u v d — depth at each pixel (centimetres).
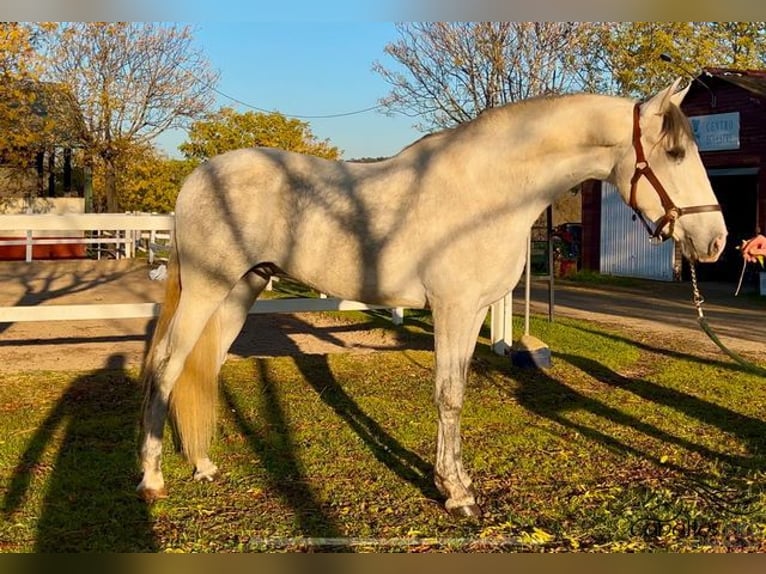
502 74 1947
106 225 693
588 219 2016
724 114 1645
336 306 775
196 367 403
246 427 518
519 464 448
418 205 371
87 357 761
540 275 1923
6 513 366
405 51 2078
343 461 450
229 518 365
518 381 667
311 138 2905
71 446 468
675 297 1434
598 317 1127
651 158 363
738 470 436
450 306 370
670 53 2470
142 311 714
